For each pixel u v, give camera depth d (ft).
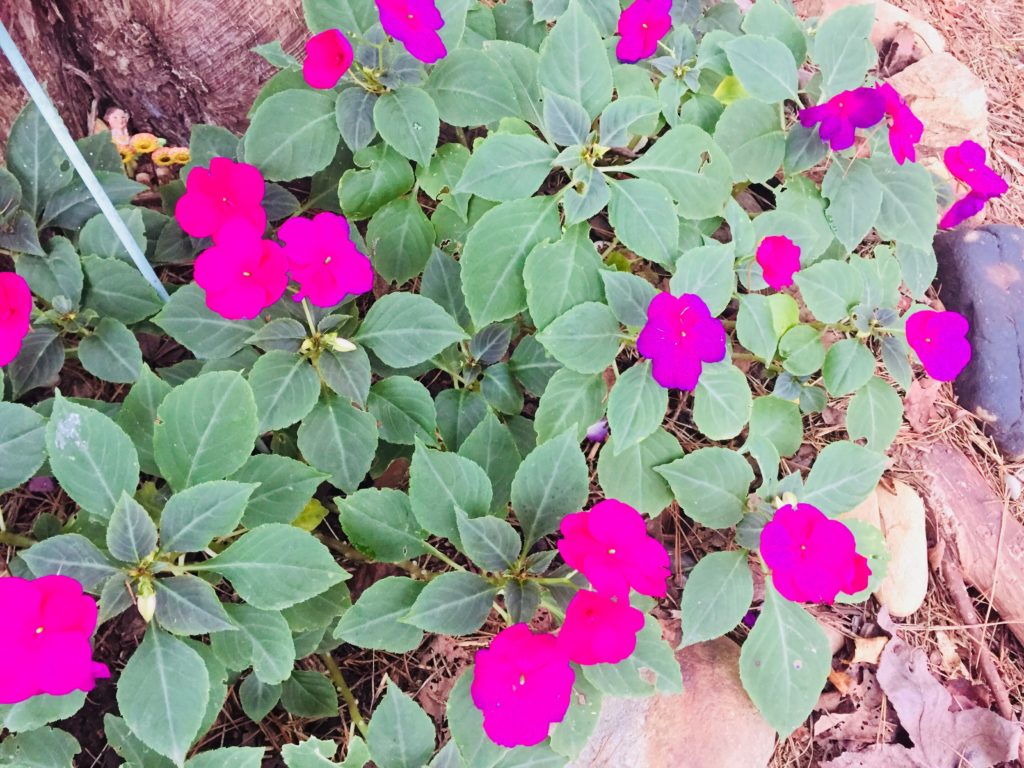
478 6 1.98
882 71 2.77
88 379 1.82
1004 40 3.26
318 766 1.31
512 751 1.45
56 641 1.06
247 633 1.36
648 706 1.67
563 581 1.46
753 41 1.90
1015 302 2.29
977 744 1.82
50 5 1.85
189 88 2.03
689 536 1.92
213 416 1.36
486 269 1.68
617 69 1.97
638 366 1.64
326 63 1.52
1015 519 2.10
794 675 1.65
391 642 1.41
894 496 2.00
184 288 1.59
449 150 1.83
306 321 1.65
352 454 1.56
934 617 1.97
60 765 1.34
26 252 1.65
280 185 1.98
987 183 1.98
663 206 1.73
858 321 1.85
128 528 1.26
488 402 1.74
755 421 1.89
